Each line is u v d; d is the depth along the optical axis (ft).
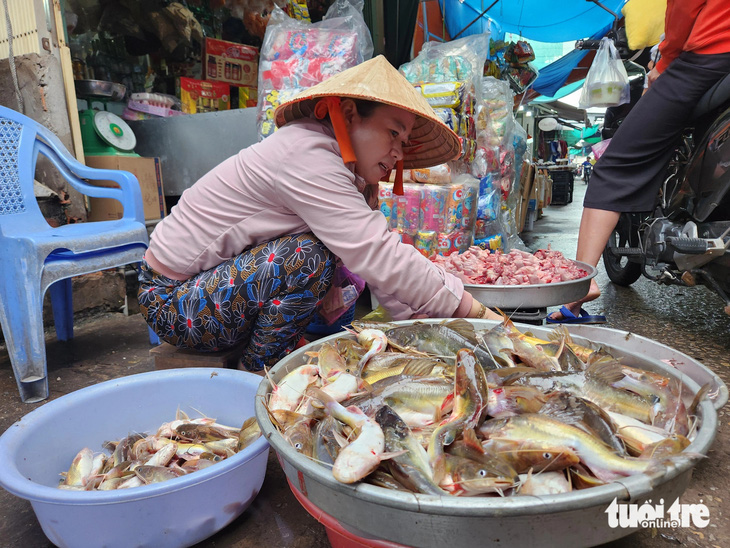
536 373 4.14
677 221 9.71
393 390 3.98
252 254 5.82
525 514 2.51
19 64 10.00
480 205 11.89
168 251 6.09
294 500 4.81
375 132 5.40
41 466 4.69
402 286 5.35
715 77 7.85
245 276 5.78
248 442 4.63
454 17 22.48
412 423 3.82
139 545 3.85
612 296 12.44
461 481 2.90
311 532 4.34
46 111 10.01
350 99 5.31
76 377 7.81
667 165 8.89
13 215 8.00
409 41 16.78
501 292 6.75
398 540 2.81
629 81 15.21
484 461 3.05
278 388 4.30
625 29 15.51
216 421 5.61
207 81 14.12
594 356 4.43
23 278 6.82
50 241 7.04
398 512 2.72
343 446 3.34
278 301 5.87
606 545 4.03
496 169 12.35
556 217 35.35
